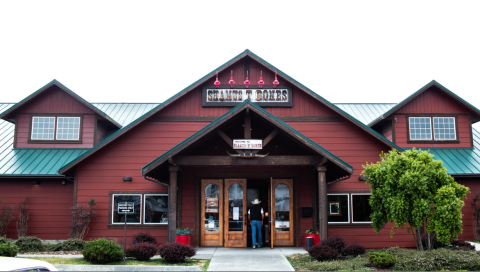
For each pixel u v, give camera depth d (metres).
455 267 9.81
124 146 15.53
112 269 10.11
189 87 15.66
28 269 4.73
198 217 15.15
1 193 16.33
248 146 12.34
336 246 11.89
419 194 10.90
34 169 16.03
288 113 15.88
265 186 16.88
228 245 14.98
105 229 15.09
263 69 16.12
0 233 15.88
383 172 11.45
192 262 11.37
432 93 18.02
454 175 16.02
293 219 15.29
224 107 15.87
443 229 10.49
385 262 9.98
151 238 13.81
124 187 15.32
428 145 17.62
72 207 15.25
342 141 15.72
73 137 17.42
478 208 15.93
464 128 17.86
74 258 11.27
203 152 15.57
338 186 15.53
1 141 17.94
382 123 18.67
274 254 12.95
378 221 11.85
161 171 13.87
